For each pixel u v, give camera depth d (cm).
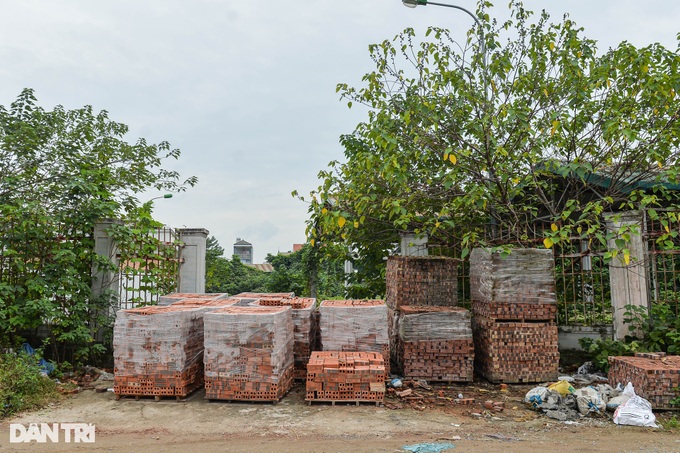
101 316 889
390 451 484
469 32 888
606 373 809
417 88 907
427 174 926
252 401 655
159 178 1345
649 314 845
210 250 2339
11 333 861
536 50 870
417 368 762
